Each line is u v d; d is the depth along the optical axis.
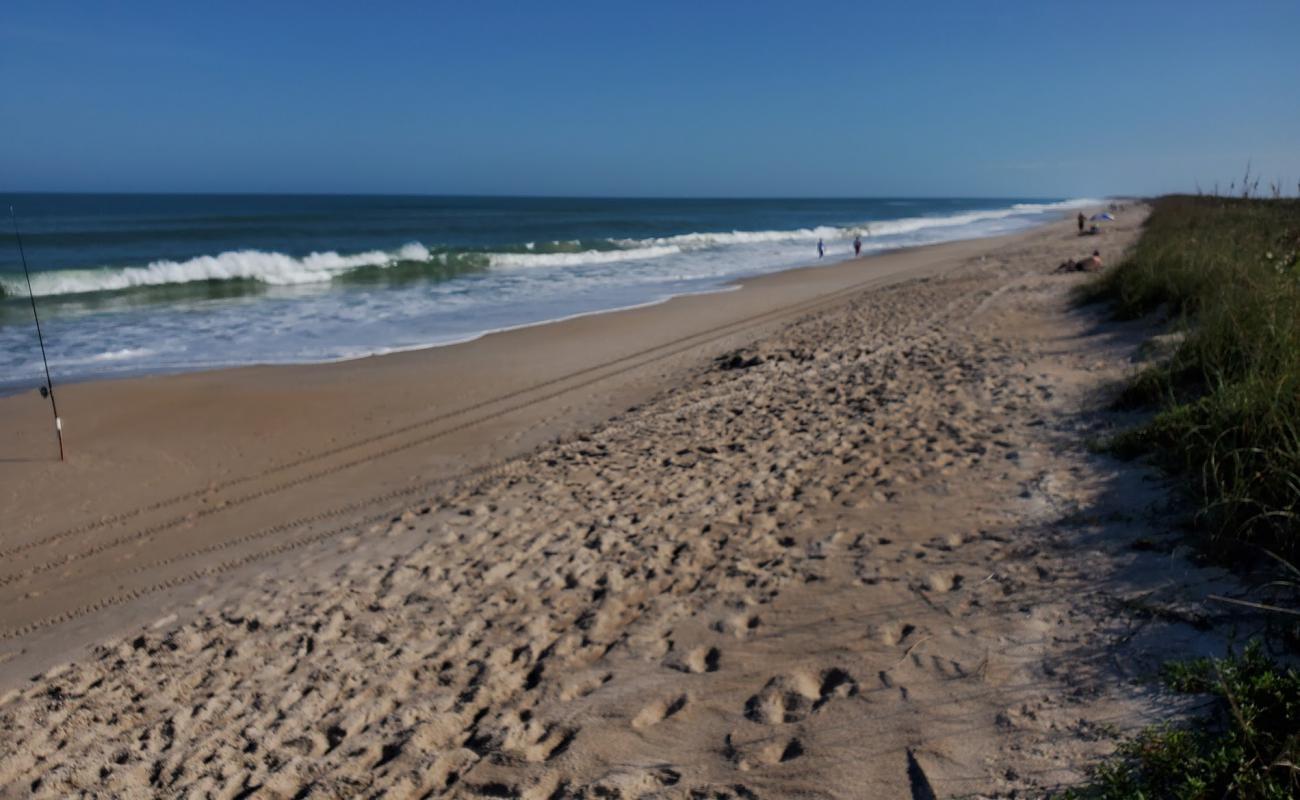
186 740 3.63
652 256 32.16
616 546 5.37
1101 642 3.10
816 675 3.40
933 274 21.70
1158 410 5.77
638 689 3.54
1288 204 10.11
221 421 9.51
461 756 3.24
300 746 3.49
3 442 8.82
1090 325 10.06
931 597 3.85
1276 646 2.77
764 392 9.52
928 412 7.36
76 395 10.33
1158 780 2.32
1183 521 3.90
